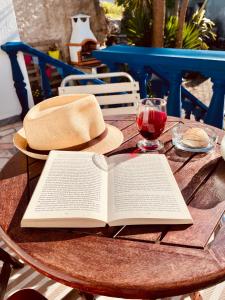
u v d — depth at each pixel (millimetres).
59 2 8516
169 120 1554
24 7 7734
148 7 7266
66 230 794
